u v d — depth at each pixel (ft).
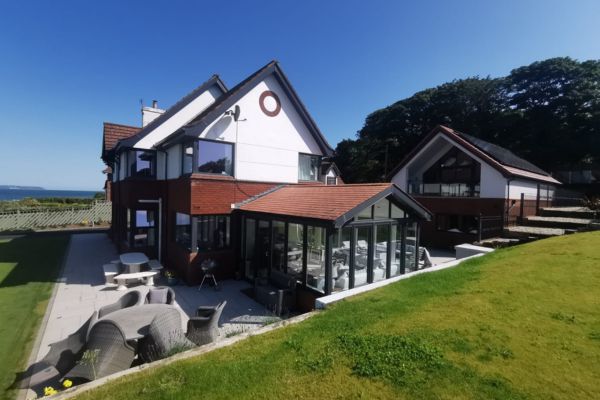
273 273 30.48
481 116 121.19
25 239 62.23
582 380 9.65
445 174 66.08
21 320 23.26
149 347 15.15
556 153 101.76
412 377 10.39
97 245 56.29
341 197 29.09
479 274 21.74
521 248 28.68
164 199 41.83
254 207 33.99
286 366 11.60
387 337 13.16
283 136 41.73
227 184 35.86
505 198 50.55
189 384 10.74
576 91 101.91
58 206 94.89
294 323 15.97
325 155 46.47
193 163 33.76
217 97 47.01
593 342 11.70
